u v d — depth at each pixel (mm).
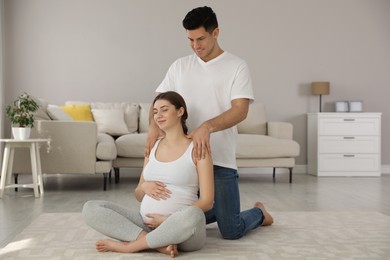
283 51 6539
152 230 2154
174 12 6355
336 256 2027
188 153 2113
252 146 5207
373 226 2717
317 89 6320
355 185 5023
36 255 2031
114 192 4375
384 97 6691
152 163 2182
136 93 6328
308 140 6445
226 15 6453
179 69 2418
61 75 6211
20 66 6129
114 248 2053
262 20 6496
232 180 2287
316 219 2947
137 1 6312
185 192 2117
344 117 6102
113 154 4527
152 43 6336
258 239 2367
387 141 6707
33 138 4383
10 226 2742
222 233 2338
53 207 3463
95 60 6270
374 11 6660
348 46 6633
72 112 5418
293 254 2059
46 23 6176
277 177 5918
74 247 2172
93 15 6262
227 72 2297
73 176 5980
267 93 6520
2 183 3990
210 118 2311
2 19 6008
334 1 6602
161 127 2119
